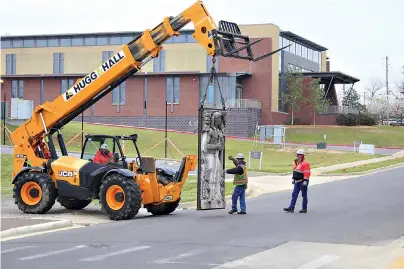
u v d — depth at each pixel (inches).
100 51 3198.8
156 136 2459.4
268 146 2449.6
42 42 3270.2
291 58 3420.3
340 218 751.7
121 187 738.8
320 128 3221.0
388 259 489.7
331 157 2144.4
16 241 574.6
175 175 812.0
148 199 773.9
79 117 3149.6
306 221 724.0
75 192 792.3
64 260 481.4
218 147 759.1
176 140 2384.4
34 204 804.0
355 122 3472.0
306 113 3393.2
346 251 525.0
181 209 885.8
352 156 2199.8
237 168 793.6
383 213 802.8
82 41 3221.0
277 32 3166.8
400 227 673.0
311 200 976.3
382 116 4466.0
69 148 1984.5
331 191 1128.2
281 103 3316.9
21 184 811.4
